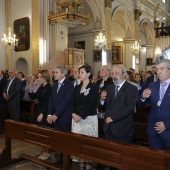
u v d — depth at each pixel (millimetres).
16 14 12367
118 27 18859
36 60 11109
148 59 21781
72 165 3914
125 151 2379
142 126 3943
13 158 4027
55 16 10516
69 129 3707
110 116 3000
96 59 15078
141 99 2920
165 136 2584
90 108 3348
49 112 3766
